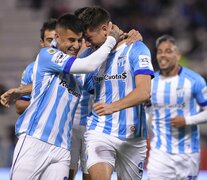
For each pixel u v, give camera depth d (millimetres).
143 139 20828
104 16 19734
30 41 64625
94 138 20453
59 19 19375
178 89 26547
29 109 19297
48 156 19078
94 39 19781
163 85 26734
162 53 26734
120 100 18547
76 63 18859
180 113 26578
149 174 26625
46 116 19156
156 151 26609
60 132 19250
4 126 54000
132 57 19875
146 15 67312
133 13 65938
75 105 19750
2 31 65438
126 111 20312
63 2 67375
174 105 26531
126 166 20828
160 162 26391
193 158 26484
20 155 18984
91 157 20062
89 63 18797
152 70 19469
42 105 19203
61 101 19297
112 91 20297
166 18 68125
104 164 19922
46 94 19234
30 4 68062
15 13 66812
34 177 18969
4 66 62031
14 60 62531
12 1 68250
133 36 20312
